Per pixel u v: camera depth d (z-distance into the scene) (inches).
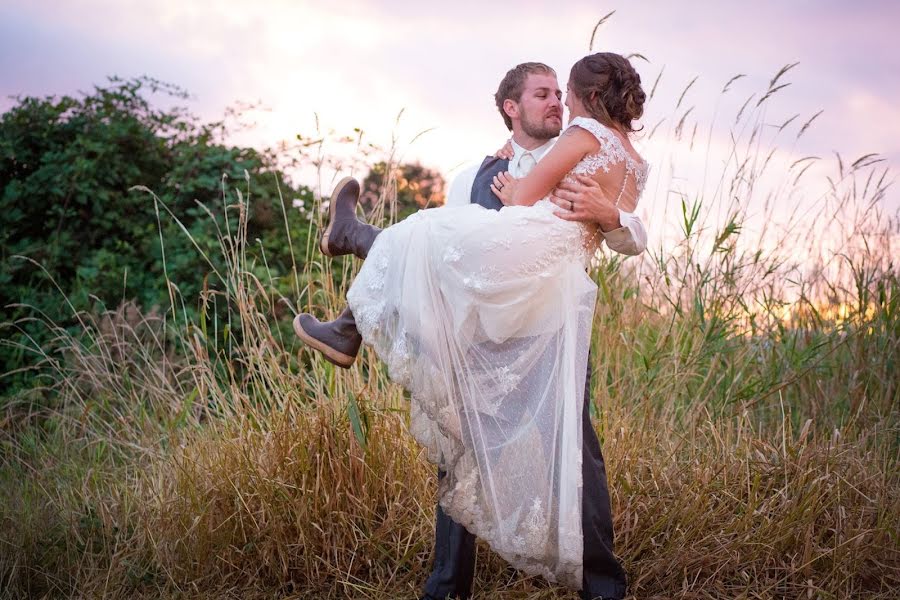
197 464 121.4
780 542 109.4
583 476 96.3
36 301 196.1
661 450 133.5
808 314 162.2
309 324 103.9
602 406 138.6
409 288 93.4
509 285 91.0
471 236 91.5
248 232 215.9
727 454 127.6
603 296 149.9
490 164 107.7
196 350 139.9
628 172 98.3
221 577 110.0
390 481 120.1
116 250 214.5
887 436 136.0
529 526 89.9
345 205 106.8
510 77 109.7
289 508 113.8
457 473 91.1
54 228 216.1
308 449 116.4
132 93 231.9
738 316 152.9
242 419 123.0
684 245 156.6
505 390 92.4
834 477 119.0
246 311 132.6
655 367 147.3
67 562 115.0
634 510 117.0
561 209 94.4
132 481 134.7
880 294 151.9
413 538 115.1
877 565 107.9
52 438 155.1
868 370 149.7
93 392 165.8
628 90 98.4
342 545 111.9
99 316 193.0
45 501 129.8
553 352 93.3
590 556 96.4
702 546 110.0
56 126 223.0
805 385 150.6
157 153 227.3
